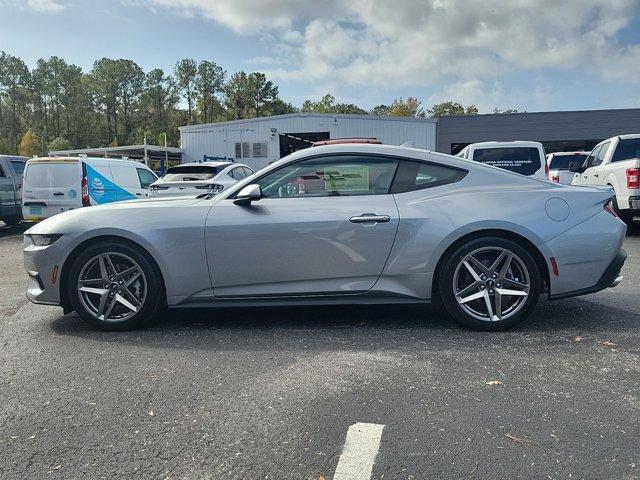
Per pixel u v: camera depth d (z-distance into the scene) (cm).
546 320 448
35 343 405
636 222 1117
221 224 416
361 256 414
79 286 429
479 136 3578
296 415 280
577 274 411
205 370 345
